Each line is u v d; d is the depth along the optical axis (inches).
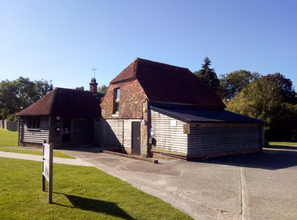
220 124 529.7
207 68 1626.5
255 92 1240.8
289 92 1784.0
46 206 204.5
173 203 223.5
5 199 216.1
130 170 364.5
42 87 2269.9
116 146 660.1
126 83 638.5
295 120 1257.4
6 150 595.8
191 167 389.7
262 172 357.1
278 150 729.6
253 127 629.0
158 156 525.3
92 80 1010.7
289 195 246.8
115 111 686.5
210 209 210.1
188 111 572.7
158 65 738.2
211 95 771.4
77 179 294.7
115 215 190.5
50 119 703.1
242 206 216.2
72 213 191.8
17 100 2212.1
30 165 379.9
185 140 460.4
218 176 326.0
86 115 777.6
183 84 722.2
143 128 563.2
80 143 775.7
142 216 189.8
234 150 561.6
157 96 576.4
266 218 191.8
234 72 2214.6
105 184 274.4
